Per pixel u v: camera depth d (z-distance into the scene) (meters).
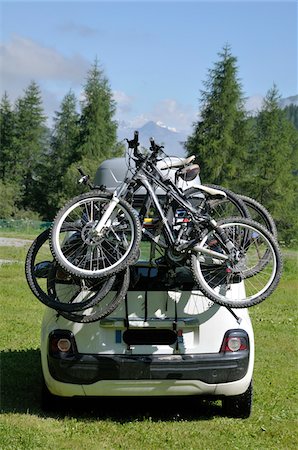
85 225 6.56
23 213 83.94
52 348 6.78
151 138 6.78
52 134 93.06
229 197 7.32
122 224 6.61
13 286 18.12
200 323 6.82
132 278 6.84
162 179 6.82
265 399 7.98
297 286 20.64
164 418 7.26
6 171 91.12
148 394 6.78
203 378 6.70
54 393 6.95
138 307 6.83
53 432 6.60
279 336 12.36
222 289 6.85
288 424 7.06
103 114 83.56
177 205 6.75
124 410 7.55
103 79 84.44
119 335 6.79
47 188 88.00
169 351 6.76
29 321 13.05
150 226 6.75
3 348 10.66
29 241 37.59
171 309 6.84
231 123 72.25
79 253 6.70
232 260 6.67
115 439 6.45
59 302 6.70
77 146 83.94
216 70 72.94
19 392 8.15
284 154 73.50
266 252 6.91
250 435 6.67
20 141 91.38
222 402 7.32
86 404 7.75
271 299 17.73
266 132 75.00
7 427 6.64
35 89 92.25
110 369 6.65
